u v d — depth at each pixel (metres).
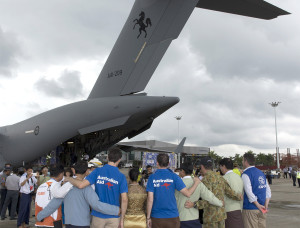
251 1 7.07
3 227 7.43
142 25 9.41
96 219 3.80
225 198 4.73
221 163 4.95
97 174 3.87
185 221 4.34
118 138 11.30
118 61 10.01
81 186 3.72
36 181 7.48
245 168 4.78
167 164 4.09
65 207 3.84
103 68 10.62
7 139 12.53
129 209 4.12
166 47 8.73
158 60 8.80
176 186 3.98
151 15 9.20
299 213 9.25
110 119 9.48
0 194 9.37
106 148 11.84
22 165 12.48
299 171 21.67
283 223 7.71
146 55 9.17
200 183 4.29
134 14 9.75
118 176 3.86
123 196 3.81
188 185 4.38
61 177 4.61
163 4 8.94
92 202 3.69
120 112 9.26
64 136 10.50
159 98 8.85
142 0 9.55
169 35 8.71
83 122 9.98
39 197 4.46
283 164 48.72
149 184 4.02
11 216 8.38
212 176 4.46
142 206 4.19
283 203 11.72
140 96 9.24
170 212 3.96
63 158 12.15
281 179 33.62
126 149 19.00
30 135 11.64
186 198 4.34
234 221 4.66
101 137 11.52
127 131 10.98
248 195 4.55
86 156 11.34
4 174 9.02
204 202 4.32
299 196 14.35
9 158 12.52
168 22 8.77
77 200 3.79
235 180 4.67
